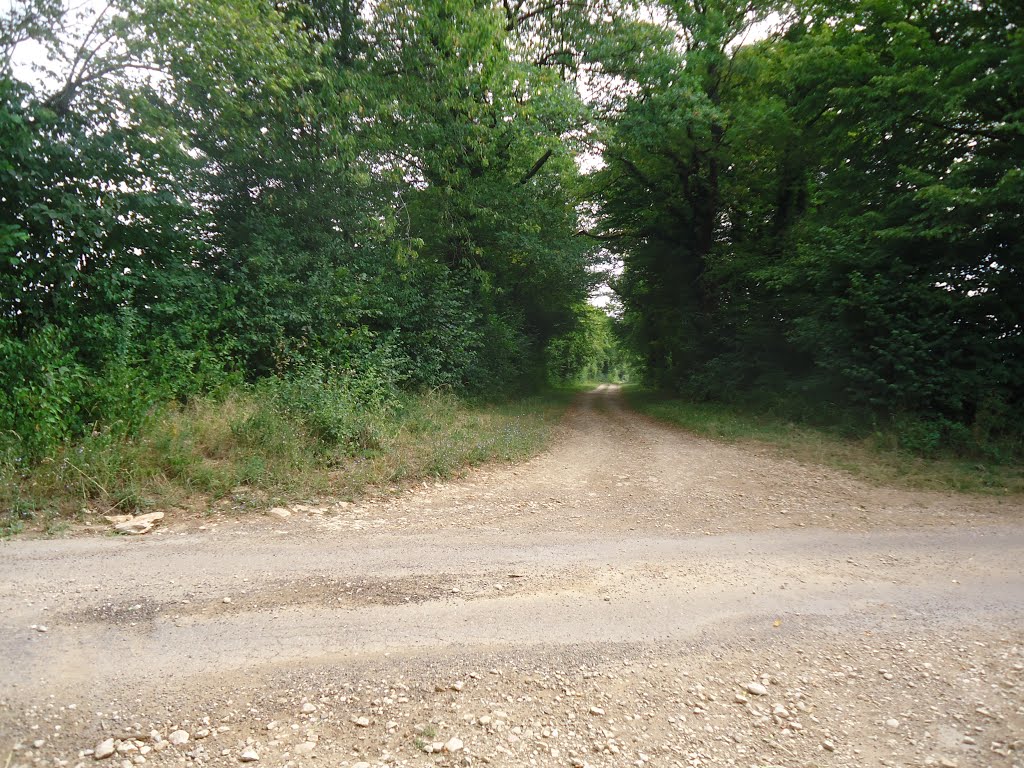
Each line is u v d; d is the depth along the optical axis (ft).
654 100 57.98
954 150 41.37
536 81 50.31
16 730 8.46
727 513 21.83
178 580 13.98
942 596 14.07
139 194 34.06
